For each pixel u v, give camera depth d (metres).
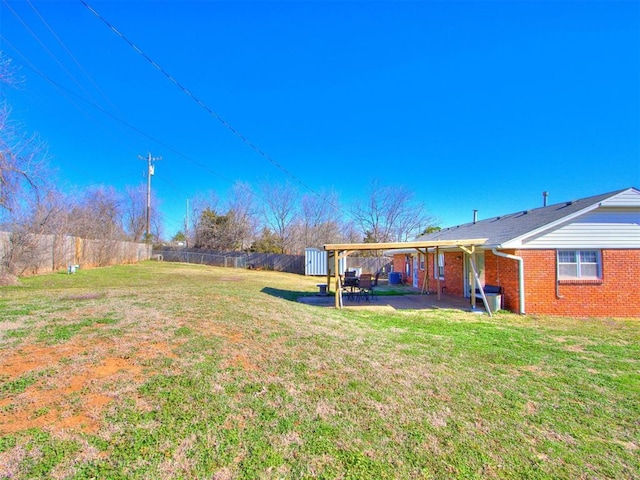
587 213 9.95
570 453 2.81
